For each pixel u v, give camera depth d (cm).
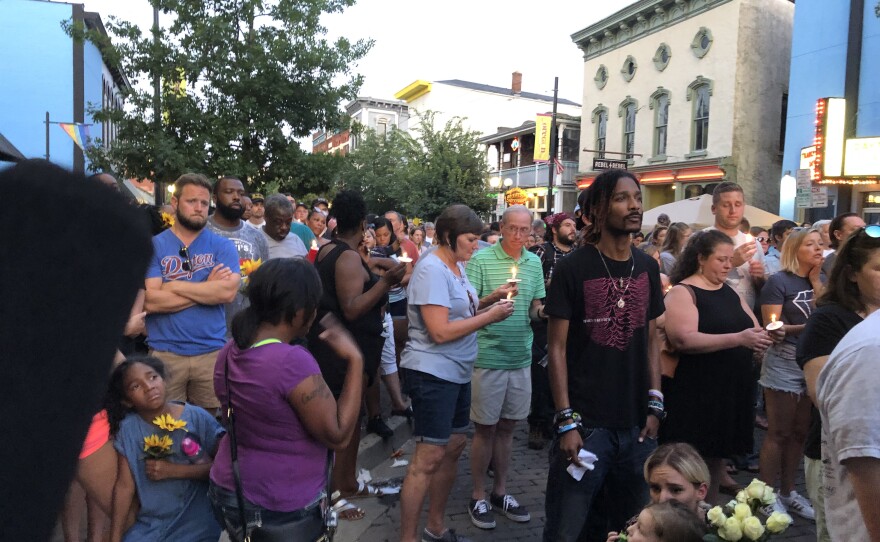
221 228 464
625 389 290
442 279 351
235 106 1119
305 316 237
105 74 2598
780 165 2100
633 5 2356
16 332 23
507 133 3531
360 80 1202
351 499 442
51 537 24
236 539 236
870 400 180
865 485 180
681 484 270
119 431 281
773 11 2048
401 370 672
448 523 427
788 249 445
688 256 377
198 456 292
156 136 1079
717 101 2086
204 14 1112
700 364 351
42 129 2203
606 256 294
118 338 26
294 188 1208
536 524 429
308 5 1141
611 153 2375
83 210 25
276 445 229
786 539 414
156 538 284
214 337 383
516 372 432
